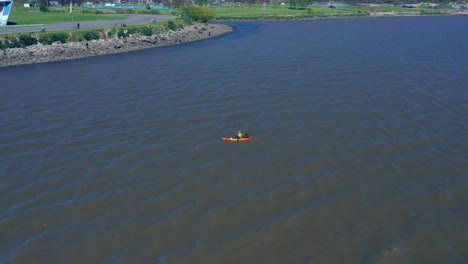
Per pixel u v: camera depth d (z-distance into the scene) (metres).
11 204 33.56
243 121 48.88
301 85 62.88
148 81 67.62
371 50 91.94
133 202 33.47
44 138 45.41
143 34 110.12
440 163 38.69
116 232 30.06
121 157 40.72
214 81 66.19
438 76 67.75
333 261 26.92
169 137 44.94
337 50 92.06
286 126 47.25
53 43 95.50
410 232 29.44
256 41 109.06
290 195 34.03
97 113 52.75
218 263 26.98
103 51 96.69
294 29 137.12
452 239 28.66
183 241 29.08
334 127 46.78
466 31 127.75
